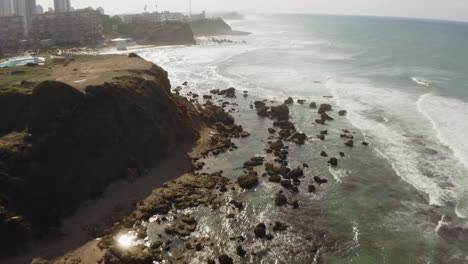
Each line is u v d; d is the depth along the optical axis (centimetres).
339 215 3388
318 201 3603
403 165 4325
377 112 6100
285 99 6912
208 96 6950
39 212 3078
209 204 3497
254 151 4703
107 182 3672
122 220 3192
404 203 3584
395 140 5009
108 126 3906
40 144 3369
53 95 3662
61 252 2816
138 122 4225
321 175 4116
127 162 3909
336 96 7050
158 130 4375
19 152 3212
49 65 6238
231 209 3425
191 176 3984
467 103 6391
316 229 3181
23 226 2848
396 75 8644
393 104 6469
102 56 7438
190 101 6506
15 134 3462
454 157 4475
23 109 3822
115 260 2684
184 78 8619
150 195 3584
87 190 3462
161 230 3106
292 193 3725
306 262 2797
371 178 4050
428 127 5397
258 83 8150
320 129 5478
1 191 2931
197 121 5338
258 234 3070
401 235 3127
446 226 3244
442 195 3709
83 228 3092
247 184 3803
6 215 2803
